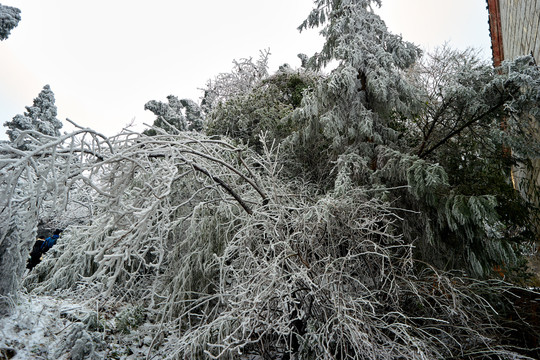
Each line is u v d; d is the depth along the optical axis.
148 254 5.00
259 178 4.36
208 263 4.20
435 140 5.99
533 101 4.52
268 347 3.39
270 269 3.00
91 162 2.87
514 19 7.97
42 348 3.02
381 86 5.45
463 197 4.43
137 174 3.52
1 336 2.96
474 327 3.56
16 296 3.41
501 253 4.36
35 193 2.45
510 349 3.82
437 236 4.82
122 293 4.72
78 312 3.85
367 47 5.95
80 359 2.88
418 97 5.79
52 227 6.16
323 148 6.75
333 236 3.82
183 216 4.36
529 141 4.98
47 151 2.52
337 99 5.80
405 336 2.88
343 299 2.90
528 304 4.20
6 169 2.19
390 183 5.19
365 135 5.75
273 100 8.52
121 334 3.69
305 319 3.25
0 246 3.10
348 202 4.07
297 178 6.36
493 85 4.93
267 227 3.65
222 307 4.01
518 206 5.08
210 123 8.30
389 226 4.32
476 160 5.45
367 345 2.59
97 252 2.42
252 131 7.72
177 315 4.01
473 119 5.28
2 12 3.81
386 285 3.64
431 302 3.81
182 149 3.43
